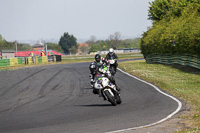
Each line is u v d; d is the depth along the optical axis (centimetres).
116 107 3953
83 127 2898
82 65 14600
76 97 5144
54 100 4947
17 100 5159
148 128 2720
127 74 8644
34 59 19788
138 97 4766
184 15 12044
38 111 4025
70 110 3934
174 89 5431
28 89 6494
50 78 8506
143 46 15338
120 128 2794
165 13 14600
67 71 10644
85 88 6228
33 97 5406
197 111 3509
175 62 11769
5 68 15212
